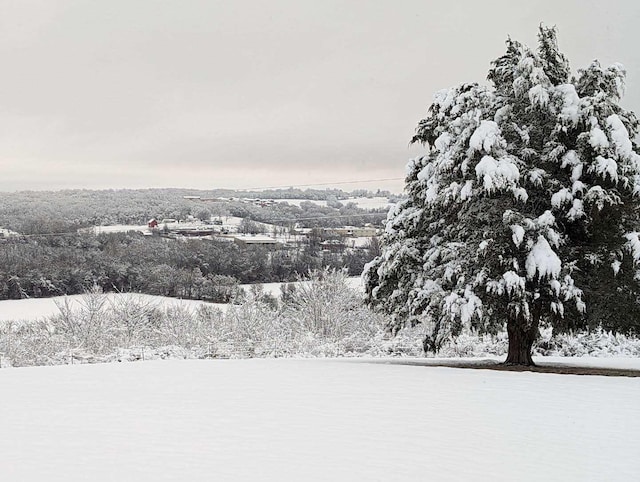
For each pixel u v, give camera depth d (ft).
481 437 32.12
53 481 23.90
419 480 24.81
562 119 70.08
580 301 66.49
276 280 201.16
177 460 26.94
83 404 40.24
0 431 32.37
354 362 75.00
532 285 68.54
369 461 27.22
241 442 30.19
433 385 49.44
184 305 157.79
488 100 73.46
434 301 72.13
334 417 36.27
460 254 71.26
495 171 65.57
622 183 68.54
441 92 79.77
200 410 38.22
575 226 71.20
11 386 48.62
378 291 81.61
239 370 60.03
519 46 77.82
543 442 31.42
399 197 94.22
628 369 77.92
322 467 26.17
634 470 26.91
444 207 73.36
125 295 154.20
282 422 34.78
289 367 63.21
